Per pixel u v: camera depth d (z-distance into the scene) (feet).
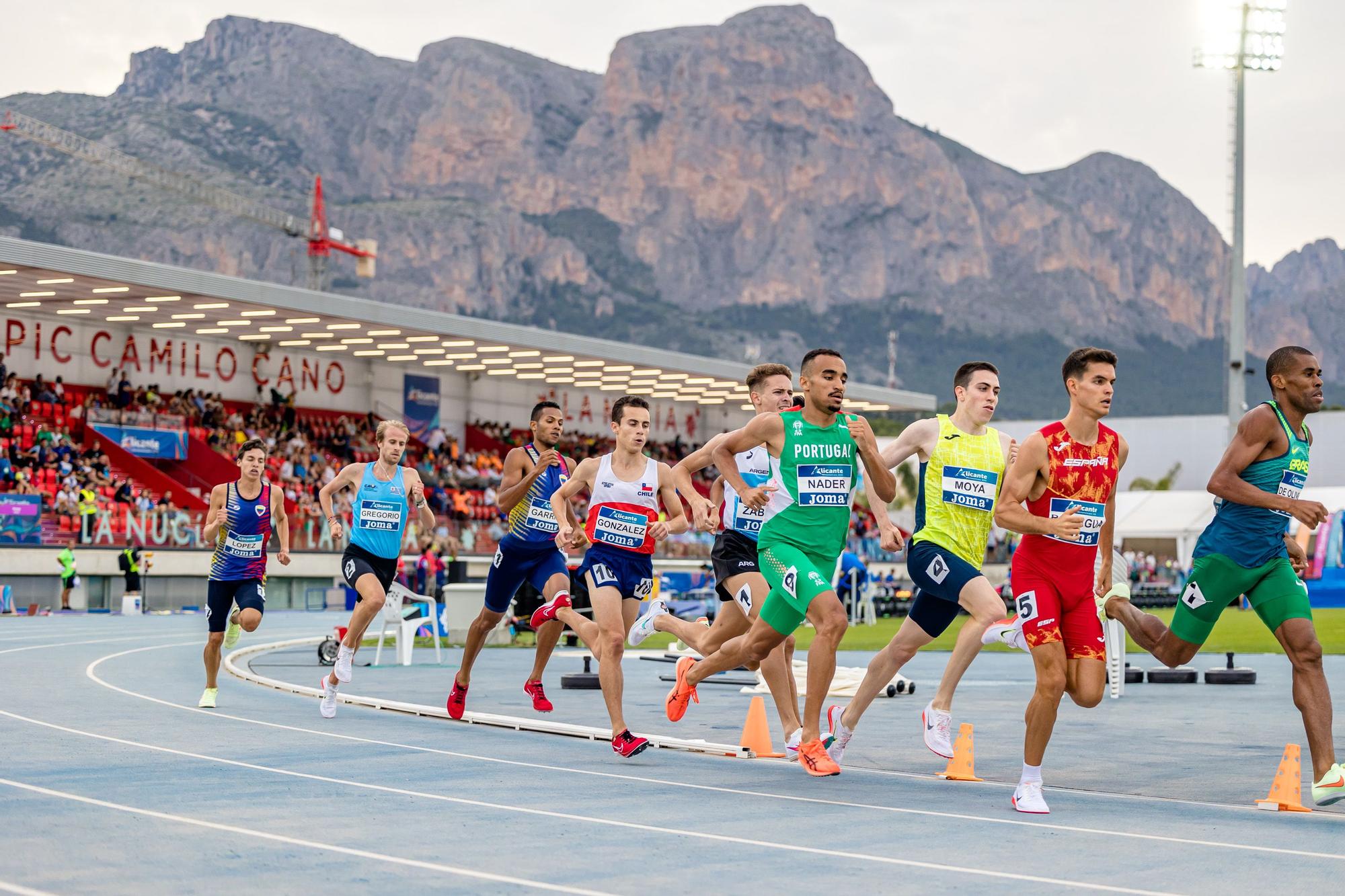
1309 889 21.11
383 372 209.67
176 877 21.54
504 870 22.27
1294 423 31.17
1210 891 20.95
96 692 55.31
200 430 174.91
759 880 21.71
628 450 38.96
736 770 35.40
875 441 34.40
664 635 115.14
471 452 217.97
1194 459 281.54
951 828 26.58
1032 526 28.12
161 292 152.15
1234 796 31.50
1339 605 174.19
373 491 48.70
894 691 59.11
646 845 24.56
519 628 102.22
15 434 150.51
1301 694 30.12
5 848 23.71
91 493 145.18
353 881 21.36
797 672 61.82
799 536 34.37
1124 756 39.01
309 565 168.45
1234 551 31.27
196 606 153.89
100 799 28.86
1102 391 28.78
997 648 104.06
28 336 166.81
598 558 38.78
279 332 182.91
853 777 34.24
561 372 221.05
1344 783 28.76
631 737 36.42
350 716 47.83
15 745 37.86
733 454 35.53
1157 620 33.88
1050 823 27.30
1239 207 176.35
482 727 45.42
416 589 151.02
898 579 213.66
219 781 31.58
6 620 125.59
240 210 550.36
